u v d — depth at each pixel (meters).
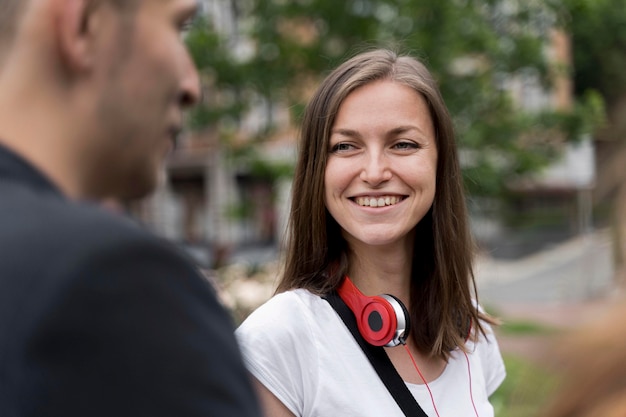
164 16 0.81
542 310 11.62
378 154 1.67
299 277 1.73
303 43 7.36
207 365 0.70
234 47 7.61
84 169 0.79
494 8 7.55
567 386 0.65
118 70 0.78
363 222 1.69
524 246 18.14
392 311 1.56
